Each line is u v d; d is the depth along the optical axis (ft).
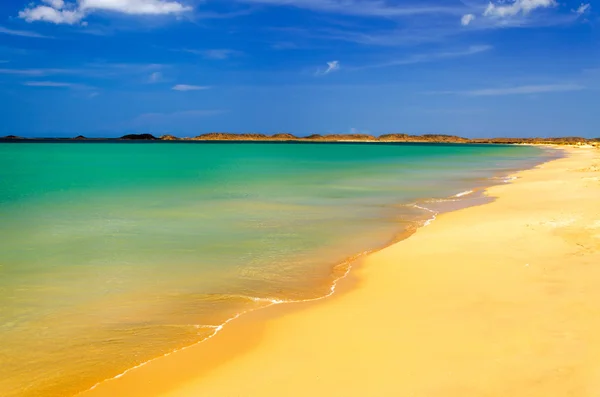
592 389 19.65
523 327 26.12
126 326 29.30
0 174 140.56
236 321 29.71
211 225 59.57
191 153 330.75
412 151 400.67
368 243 50.06
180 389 21.97
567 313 27.76
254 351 25.45
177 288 36.04
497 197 84.64
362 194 92.63
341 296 33.81
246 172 154.81
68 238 52.01
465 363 22.56
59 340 27.43
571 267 36.91
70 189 100.42
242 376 22.82
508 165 194.80
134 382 22.77
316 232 55.62
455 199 84.38
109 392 21.99
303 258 44.24
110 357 25.35
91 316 30.81
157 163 206.80
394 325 27.76
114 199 84.12
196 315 30.94
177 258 44.14
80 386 22.62
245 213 68.90
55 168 169.78
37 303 32.91
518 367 21.83
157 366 24.26
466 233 51.70
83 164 195.00
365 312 30.19
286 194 92.27
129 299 33.76
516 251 42.73
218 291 35.42
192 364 24.36
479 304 30.19
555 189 92.22
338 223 61.16
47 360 25.09
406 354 23.93
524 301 30.14
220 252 46.32
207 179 126.72
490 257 41.24
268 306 32.30
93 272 39.75
